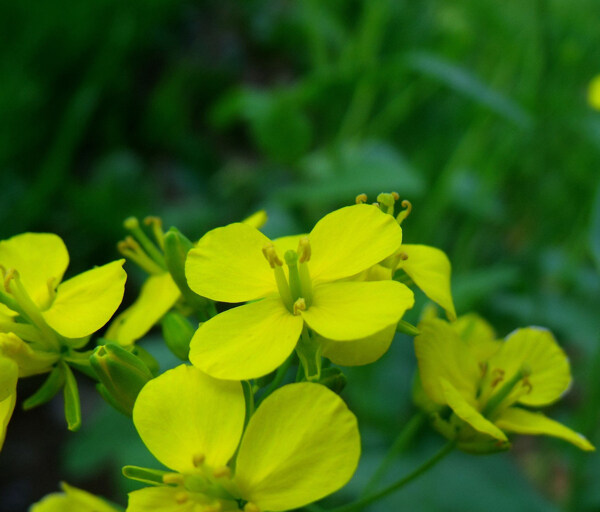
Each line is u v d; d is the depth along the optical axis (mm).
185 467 90
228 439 90
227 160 311
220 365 90
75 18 255
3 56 248
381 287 92
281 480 89
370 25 232
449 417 102
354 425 88
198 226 246
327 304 93
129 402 96
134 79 303
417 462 155
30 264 103
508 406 101
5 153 244
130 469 91
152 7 298
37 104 251
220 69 331
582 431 156
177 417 90
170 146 296
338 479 88
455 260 218
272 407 89
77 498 110
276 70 374
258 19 373
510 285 195
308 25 241
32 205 227
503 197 259
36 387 217
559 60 213
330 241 96
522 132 213
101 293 98
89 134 281
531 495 151
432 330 100
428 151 265
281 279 93
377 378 172
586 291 203
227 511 90
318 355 92
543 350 104
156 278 109
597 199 130
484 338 111
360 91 218
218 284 94
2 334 96
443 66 186
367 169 194
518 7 236
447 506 146
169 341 103
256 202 264
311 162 218
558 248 248
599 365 155
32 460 204
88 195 233
